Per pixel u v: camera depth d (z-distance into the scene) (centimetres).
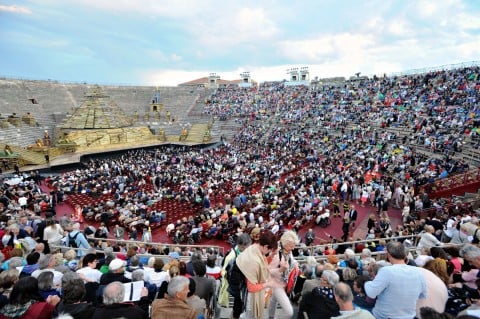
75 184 3153
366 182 2798
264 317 614
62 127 5856
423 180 2523
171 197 2803
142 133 6431
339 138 4612
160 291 636
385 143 3894
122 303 509
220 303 708
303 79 9962
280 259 543
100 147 5481
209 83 10775
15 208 1916
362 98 5866
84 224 2303
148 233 1834
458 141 3125
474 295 618
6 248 1093
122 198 2573
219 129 6962
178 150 5734
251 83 10331
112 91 8131
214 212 2266
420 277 504
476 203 1950
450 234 1288
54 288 650
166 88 8744
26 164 4197
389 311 493
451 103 4150
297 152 4538
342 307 441
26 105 6147
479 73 4544
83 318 498
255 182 3259
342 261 985
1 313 504
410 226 1594
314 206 2384
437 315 379
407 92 5184
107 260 900
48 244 1176
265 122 6581
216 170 3872
